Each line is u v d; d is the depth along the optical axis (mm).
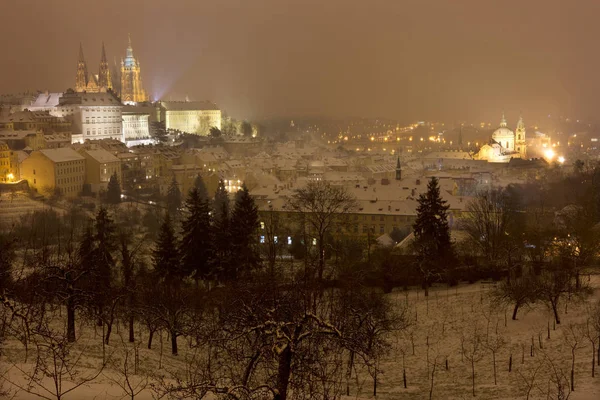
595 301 108125
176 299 96125
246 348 68812
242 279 109500
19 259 129375
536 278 113562
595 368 81688
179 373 78875
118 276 131250
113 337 95750
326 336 60094
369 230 180625
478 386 81250
